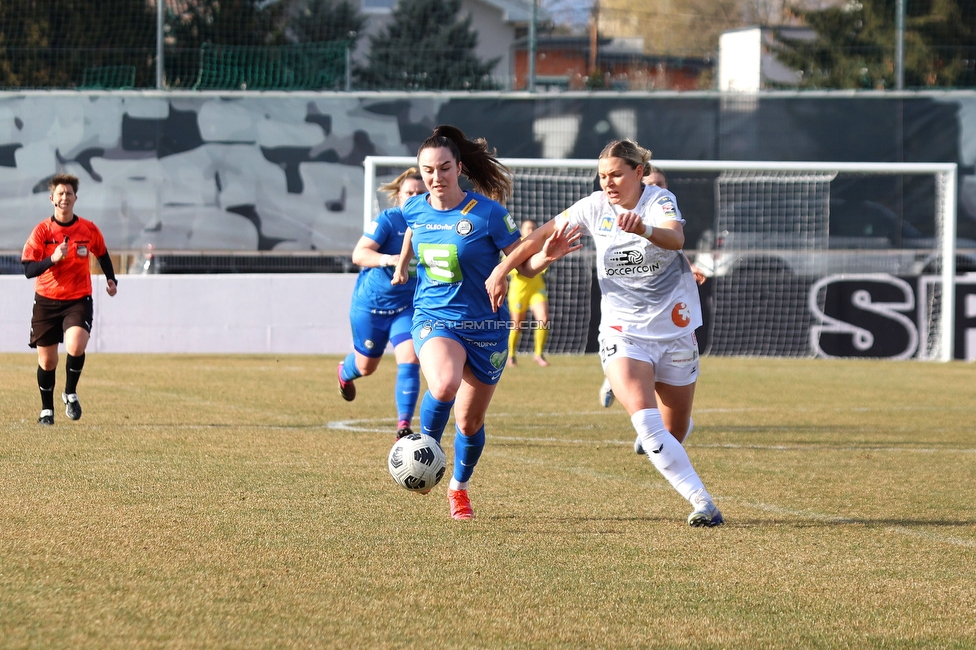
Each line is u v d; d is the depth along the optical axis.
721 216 57.16
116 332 53.97
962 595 12.70
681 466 16.56
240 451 23.12
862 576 13.55
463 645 10.54
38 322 26.73
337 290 54.31
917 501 18.88
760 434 28.36
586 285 57.38
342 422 29.02
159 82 55.69
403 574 13.17
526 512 17.33
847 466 22.91
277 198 56.12
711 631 11.18
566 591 12.58
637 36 96.81
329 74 59.16
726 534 15.91
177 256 56.09
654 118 56.91
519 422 30.27
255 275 54.09
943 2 68.38
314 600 11.93
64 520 15.62
